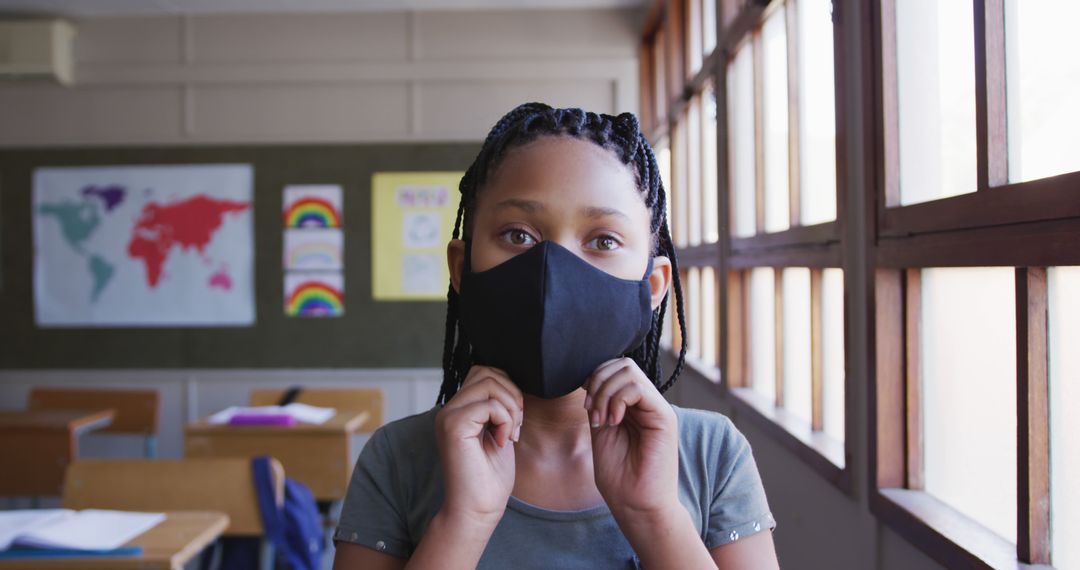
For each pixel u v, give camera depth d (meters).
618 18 4.54
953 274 1.38
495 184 0.76
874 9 1.47
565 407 0.78
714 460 0.81
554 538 0.75
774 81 2.28
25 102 4.58
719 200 2.70
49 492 3.14
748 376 2.64
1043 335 1.09
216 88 4.59
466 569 0.67
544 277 0.70
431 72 4.55
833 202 1.83
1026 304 1.09
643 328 0.76
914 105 1.42
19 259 4.62
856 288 1.60
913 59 1.42
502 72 4.55
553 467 0.78
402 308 4.59
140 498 2.10
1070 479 1.07
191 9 4.50
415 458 0.80
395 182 4.58
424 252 4.58
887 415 1.48
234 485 2.11
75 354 4.62
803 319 2.12
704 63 2.93
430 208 4.58
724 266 2.66
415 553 0.68
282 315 4.60
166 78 4.56
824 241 1.76
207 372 4.60
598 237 0.75
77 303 4.62
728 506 0.79
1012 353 1.20
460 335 0.90
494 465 0.71
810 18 1.97
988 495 1.27
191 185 4.59
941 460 1.42
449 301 0.92
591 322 0.72
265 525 2.10
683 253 3.52
